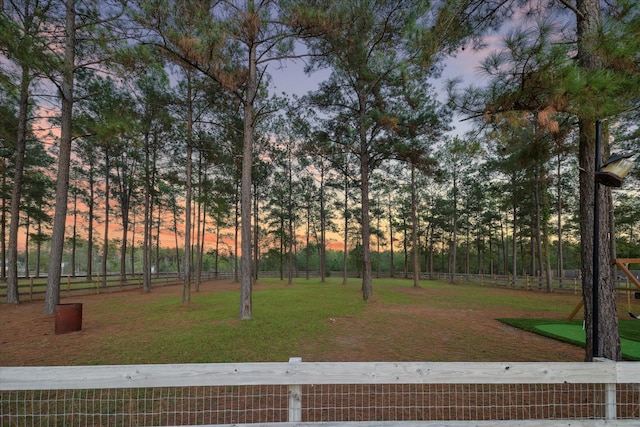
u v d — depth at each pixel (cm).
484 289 2312
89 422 351
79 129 1006
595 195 422
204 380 250
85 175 2550
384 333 801
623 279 1956
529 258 4275
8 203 2252
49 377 244
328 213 3425
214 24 826
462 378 262
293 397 257
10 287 1311
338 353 619
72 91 1044
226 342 695
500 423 262
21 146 1344
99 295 1767
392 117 1265
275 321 938
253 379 253
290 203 2891
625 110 379
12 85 791
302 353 617
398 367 259
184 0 806
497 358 595
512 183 2264
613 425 272
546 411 379
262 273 4450
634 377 274
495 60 393
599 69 364
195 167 1984
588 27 433
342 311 1144
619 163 385
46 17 950
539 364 269
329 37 1045
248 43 965
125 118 1002
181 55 913
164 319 977
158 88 1339
